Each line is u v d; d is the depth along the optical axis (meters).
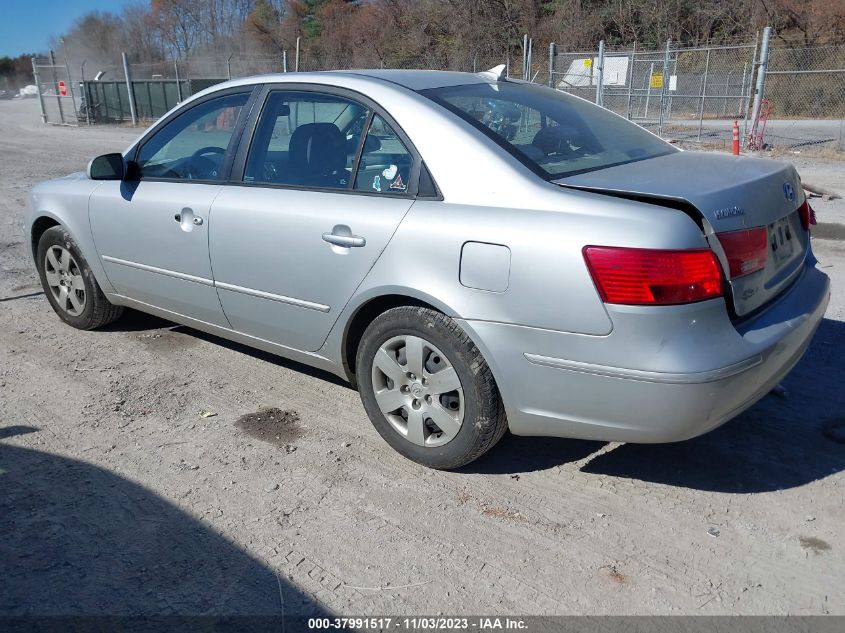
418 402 3.31
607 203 2.78
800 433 3.66
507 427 3.20
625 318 2.67
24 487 3.22
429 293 3.07
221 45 50.25
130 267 4.46
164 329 5.16
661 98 18.19
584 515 3.05
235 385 4.27
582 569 2.73
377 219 3.23
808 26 30.52
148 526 2.97
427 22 34.69
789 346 2.99
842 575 2.69
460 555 2.81
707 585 2.64
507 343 2.93
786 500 3.14
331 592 2.62
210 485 3.26
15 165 15.08
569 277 2.75
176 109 4.35
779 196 3.10
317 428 3.77
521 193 2.95
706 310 2.69
